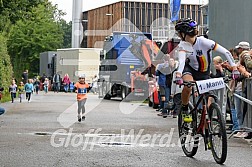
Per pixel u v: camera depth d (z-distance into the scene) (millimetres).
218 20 17781
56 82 48688
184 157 9000
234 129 11742
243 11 16344
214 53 15633
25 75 45844
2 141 10914
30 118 16766
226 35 17312
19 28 72688
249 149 9883
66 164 8289
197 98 8875
